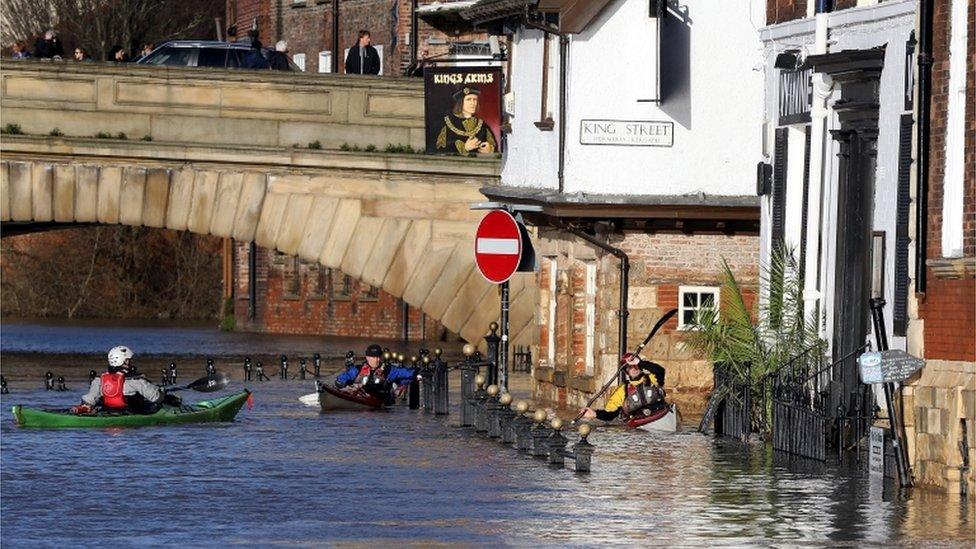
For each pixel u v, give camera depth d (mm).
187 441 55250
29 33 159000
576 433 57219
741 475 46562
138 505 41750
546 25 65812
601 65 65000
